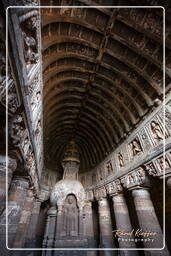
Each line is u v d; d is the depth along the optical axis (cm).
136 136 1388
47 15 830
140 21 905
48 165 2447
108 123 1830
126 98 1470
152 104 1199
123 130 1625
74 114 2134
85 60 1335
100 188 1928
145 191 1226
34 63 643
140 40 1008
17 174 925
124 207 1476
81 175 2528
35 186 1399
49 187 2269
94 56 1257
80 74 1495
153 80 1127
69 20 945
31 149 920
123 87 1402
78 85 1630
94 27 999
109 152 1916
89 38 1103
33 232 1744
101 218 1695
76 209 1780
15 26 383
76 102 1900
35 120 895
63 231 1566
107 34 1043
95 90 1655
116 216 1445
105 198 1814
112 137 1856
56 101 1662
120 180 1522
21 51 464
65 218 1673
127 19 910
